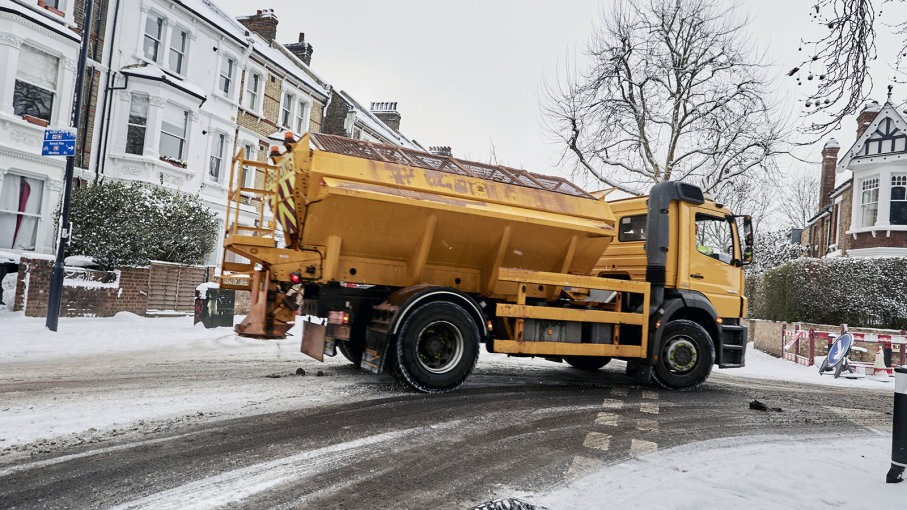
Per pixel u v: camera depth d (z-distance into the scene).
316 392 5.95
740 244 8.55
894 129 23.44
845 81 4.70
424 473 3.68
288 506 3.02
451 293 6.30
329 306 6.55
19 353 7.68
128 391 5.51
